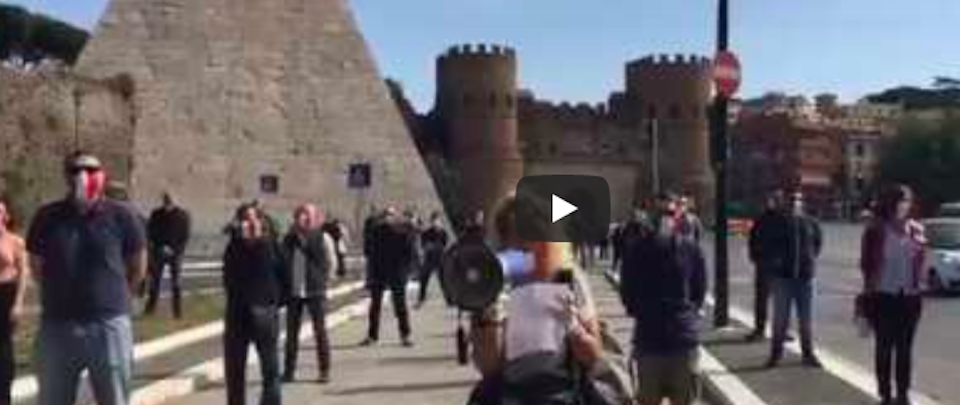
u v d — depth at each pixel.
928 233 37.56
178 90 80.06
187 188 79.25
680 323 11.17
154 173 78.94
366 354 20.97
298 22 82.06
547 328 6.52
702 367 17.34
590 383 6.55
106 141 60.81
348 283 42.34
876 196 13.99
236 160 80.19
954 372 18.44
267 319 13.64
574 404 6.48
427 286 35.44
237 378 13.73
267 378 13.73
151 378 16.91
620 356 6.86
